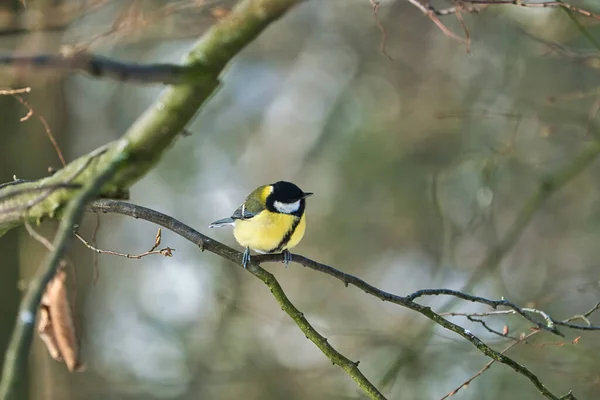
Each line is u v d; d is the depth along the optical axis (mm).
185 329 17625
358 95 18016
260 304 17969
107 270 18250
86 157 4395
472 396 13180
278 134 18969
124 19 5949
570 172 11820
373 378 14508
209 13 6359
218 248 5973
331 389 15438
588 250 15633
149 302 18141
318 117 18641
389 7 16203
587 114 12570
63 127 11172
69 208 3645
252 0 3699
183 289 18141
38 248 10328
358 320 17328
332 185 18250
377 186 17781
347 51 18078
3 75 5164
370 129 17781
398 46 17141
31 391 9539
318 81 18703
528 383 12820
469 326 13125
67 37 6184
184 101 3795
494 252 11820
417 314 13602
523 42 14367
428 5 5957
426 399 13438
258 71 18891
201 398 16359
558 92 14406
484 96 15367
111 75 3279
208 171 18594
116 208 5895
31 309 3455
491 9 11398
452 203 16000
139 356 17312
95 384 16750
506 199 15617
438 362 13508
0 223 4840
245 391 16297
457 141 16625
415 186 17266
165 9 5883
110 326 17844
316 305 17828
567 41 12836
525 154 14453
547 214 15969
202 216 18406
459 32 14922
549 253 15766
